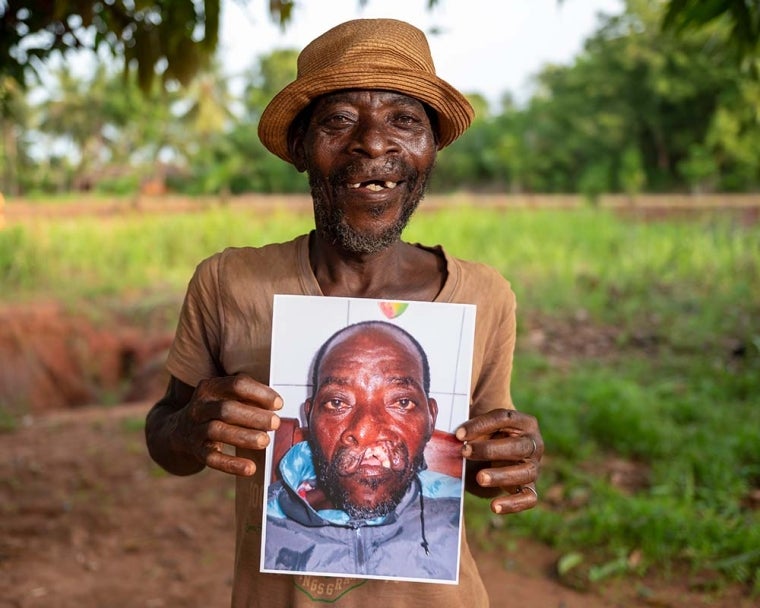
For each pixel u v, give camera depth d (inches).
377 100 53.7
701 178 1215.6
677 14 113.8
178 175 1413.6
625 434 201.0
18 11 125.6
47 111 1459.2
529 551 153.4
